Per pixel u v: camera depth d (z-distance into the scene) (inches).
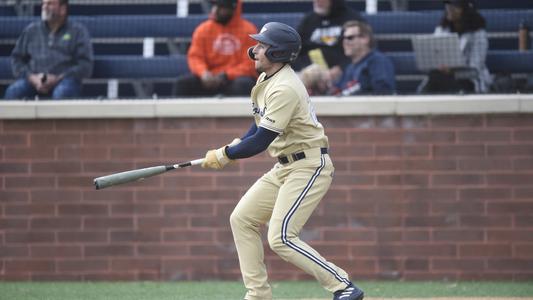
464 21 1218.6
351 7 1366.9
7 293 1059.3
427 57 1216.2
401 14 1291.8
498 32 1279.5
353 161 1175.6
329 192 1176.2
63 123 1200.2
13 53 1256.8
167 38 1326.3
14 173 1204.5
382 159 1171.9
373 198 1172.5
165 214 1188.5
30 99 1219.9
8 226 1202.6
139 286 1128.8
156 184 1191.6
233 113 1178.6
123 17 1322.6
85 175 1197.7
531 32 1269.7
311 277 1182.9
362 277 1171.9
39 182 1202.0
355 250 1172.5
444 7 1238.9
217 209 1185.4
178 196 1189.7
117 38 1326.3
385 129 1173.7
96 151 1196.5
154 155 1190.9
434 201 1168.2
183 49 1378.0
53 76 1242.0
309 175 744.3
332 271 741.9
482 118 1166.3
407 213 1170.0
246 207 767.1
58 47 1246.9
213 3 1223.5
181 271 1189.1
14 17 1337.4
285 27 737.6
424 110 1166.3
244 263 770.2
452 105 1163.3
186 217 1188.5
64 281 1194.0
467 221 1167.6
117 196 1194.0
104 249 1194.0
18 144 1203.9
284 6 1379.2
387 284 1136.2
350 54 1221.1
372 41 1218.6
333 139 1176.8
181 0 1380.4
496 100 1159.6
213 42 1232.8
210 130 1186.0
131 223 1193.4
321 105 1170.6
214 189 1185.4
